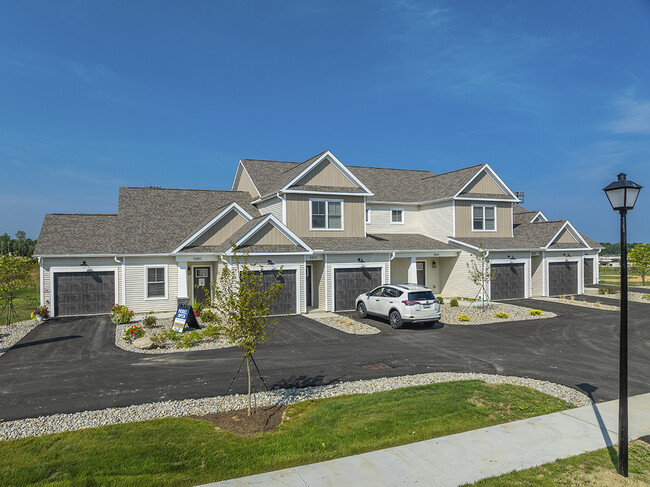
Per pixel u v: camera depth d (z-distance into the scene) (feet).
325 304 77.00
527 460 23.58
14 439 26.43
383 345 51.83
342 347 50.72
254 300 30.76
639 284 128.88
